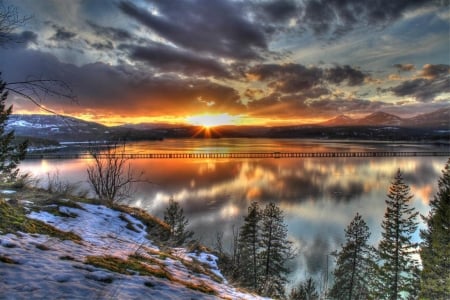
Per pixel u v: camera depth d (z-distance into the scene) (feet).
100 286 11.09
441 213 82.64
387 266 85.10
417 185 187.01
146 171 223.92
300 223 114.01
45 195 29.35
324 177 212.84
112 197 45.11
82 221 25.00
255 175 218.38
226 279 23.70
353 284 81.76
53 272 11.21
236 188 168.35
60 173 175.22
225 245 87.76
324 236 103.04
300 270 84.48
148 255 20.77
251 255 83.92
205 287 16.67
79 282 10.88
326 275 82.23
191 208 125.18
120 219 30.94
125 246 21.52
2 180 28.91
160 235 31.86
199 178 199.41
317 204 138.00
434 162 311.27
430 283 74.38
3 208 18.76
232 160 325.62
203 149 504.84
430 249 82.74
